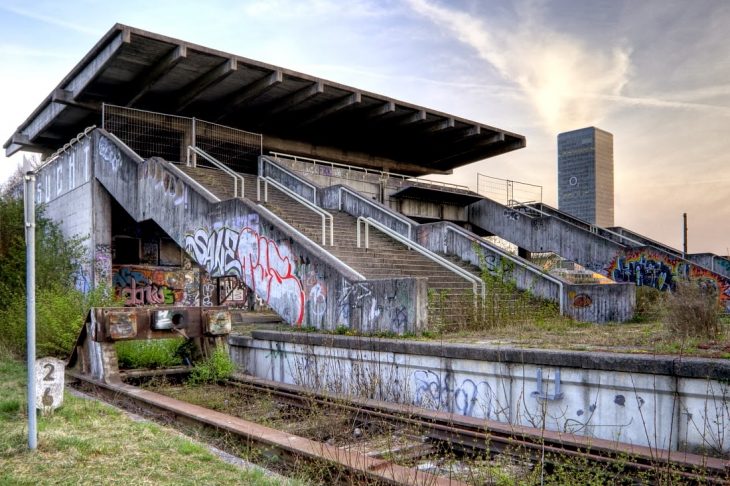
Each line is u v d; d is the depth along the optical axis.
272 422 8.49
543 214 28.48
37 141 31.27
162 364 12.08
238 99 24.70
